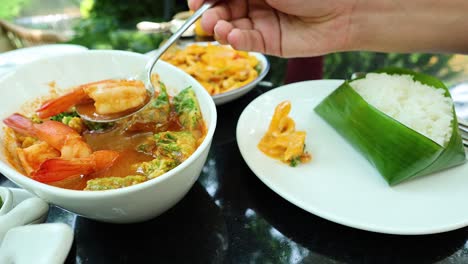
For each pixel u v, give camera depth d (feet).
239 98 1.59
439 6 1.35
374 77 1.40
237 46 1.35
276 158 1.19
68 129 0.99
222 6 1.38
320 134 1.34
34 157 0.94
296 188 1.07
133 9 2.87
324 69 2.00
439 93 1.29
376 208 1.01
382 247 0.95
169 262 0.90
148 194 0.79
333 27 1.41
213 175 1.17
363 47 1.51
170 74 1.20
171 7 2.81
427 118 1.21
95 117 1.06
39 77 1.15
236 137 1.26
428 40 1.45
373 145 1.16
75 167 0.90
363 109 1.21
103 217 0.84
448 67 2.01
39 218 0.89
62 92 1.19
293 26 1.42
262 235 0.98
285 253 0.93
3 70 1.72
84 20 2.78
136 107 1.08
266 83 1.74
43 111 1.04
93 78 1.22
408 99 1.29
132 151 1.04
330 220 0.95
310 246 0.95
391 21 1.40
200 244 0.95
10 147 1.00
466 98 1.62
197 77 1.69
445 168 1.14
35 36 2.56
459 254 0.93
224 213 1.04
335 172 1.15
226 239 0.97
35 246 0.78
